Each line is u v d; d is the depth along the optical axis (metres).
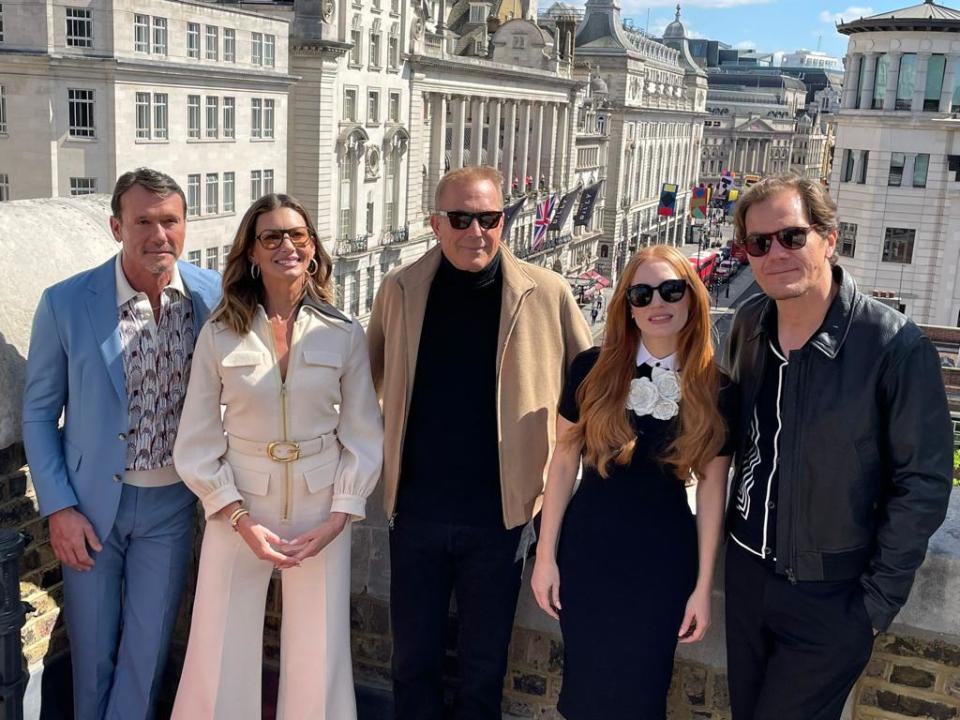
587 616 3.34
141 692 3.86
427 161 64.38
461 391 3.59
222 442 3.53
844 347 3.00
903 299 43.34
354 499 3.54
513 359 3.55
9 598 3.35
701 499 3.33
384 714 4.35
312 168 48.44
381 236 57.16
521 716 4.17
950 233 41.78
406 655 3.77
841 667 3.10
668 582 3.29
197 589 3.63
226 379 3.45
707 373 3.24
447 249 3.53
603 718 3.34
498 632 3.72
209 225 40.50
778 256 3.00
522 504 3.58
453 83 65.06
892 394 2.94
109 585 3.81
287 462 3.48
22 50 33.38
